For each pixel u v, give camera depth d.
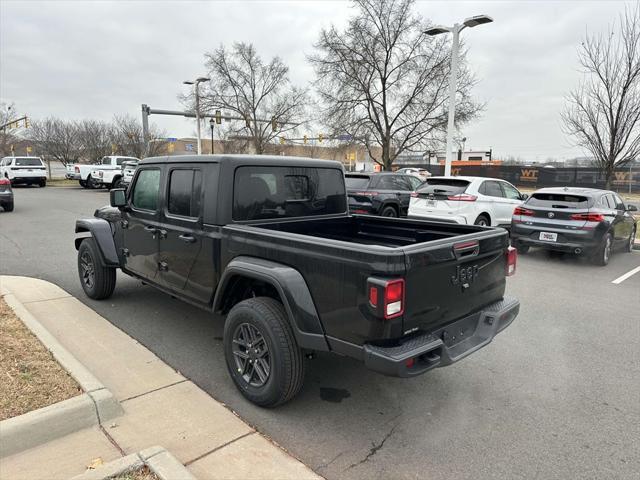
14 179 28.44
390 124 21.14
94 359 3.94
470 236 3.21
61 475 2.46
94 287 5.49
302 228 4.25
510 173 36.00
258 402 3.28
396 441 2.96
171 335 4.65
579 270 8.31
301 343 3.00
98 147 40.69
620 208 9.60
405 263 2.62
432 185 10.89
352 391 3.62
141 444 2.78
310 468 2.66
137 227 4.69
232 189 3.64
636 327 5.21
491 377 3.92
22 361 3.47
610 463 2.78
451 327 3.15
